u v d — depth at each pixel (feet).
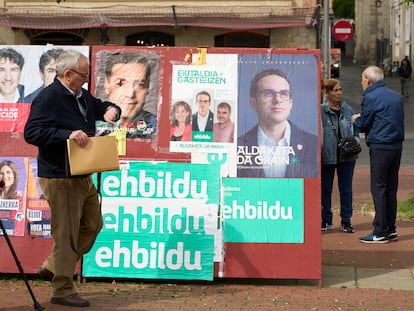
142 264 24.22
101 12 78.95
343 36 78.33
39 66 24.57
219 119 24.25
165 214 24.21
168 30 81.05
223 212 24.14
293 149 24.18
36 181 24.44
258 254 24.11
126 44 81.51
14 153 24.50
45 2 79.61
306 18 77.46
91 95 22.62
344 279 25.30
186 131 24.25
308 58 24.34
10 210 24.48
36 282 24.52
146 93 24.35
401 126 30.42
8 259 24.41
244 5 78.23
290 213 24.12
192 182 24.20
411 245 30.40
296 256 24.12
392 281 25.04
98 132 24.31
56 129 20.92
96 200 22.58
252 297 23.00
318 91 24.26
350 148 32.09
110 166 21.22
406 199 41.29
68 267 21.75
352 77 171.94
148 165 24.23
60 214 21.61
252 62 24.35
